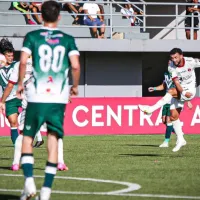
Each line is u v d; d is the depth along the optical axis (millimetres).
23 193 21188
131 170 30719
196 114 60156
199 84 75250
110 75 70188
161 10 82500
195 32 73125
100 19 70000
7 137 55875
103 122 58781
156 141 51000
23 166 21078
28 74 30781
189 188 25109
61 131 21281
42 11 21625
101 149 43031
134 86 70750
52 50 21281
